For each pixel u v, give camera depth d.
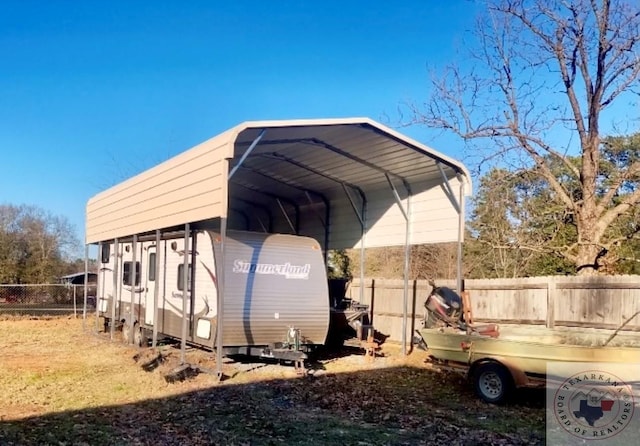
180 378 8.22
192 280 9.52
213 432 5.59
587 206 12.55
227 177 7.79
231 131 7.70
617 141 14.57
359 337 11.04
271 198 15.48
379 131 9.02
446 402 7.21
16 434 5.37
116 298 13.09
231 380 8.23
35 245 31.23
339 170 11.70
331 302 12.56
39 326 16.03
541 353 6.77
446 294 9.42
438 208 10.89
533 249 12.85
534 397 7.48
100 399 6.98
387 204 12.37
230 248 9.02
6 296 22.94
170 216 9.54
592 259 12.27
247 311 8.97
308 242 10.03
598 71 12.50
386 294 12.88
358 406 6.89
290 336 9.11
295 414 6.41
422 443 5.38
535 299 9.54
